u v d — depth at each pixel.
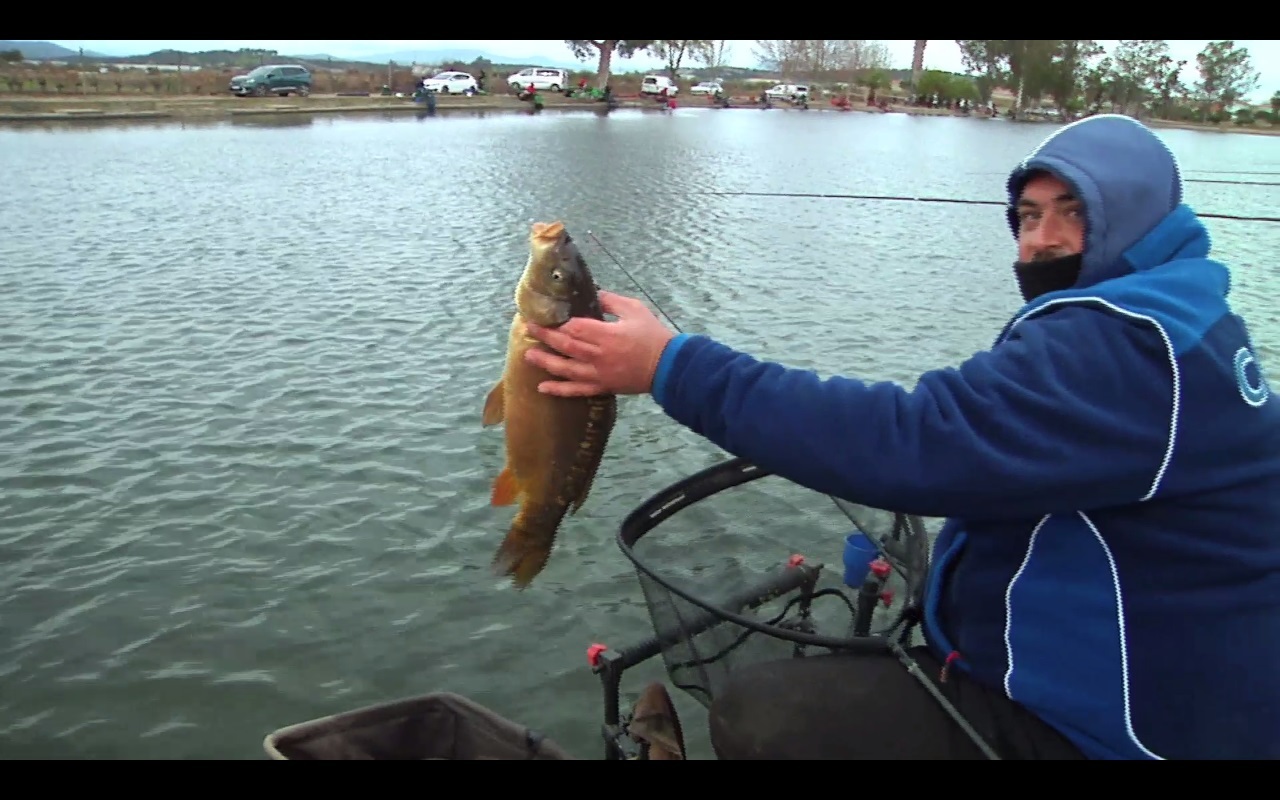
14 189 23.02
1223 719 2.13
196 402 9.49
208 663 5.64
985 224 23.86
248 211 21.44
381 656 5.75
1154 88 97.12
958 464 2.10
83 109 41.81
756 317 13.77
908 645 2.77
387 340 11.77
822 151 42.47
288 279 14.98
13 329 11.77
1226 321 2.15
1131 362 2.05
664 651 3.25
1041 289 2.44
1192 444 2.05
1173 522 2.12
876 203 26.98
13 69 50.38
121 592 6.28
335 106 51.34
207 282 14.59
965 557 2.48
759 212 24.50
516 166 31.66
